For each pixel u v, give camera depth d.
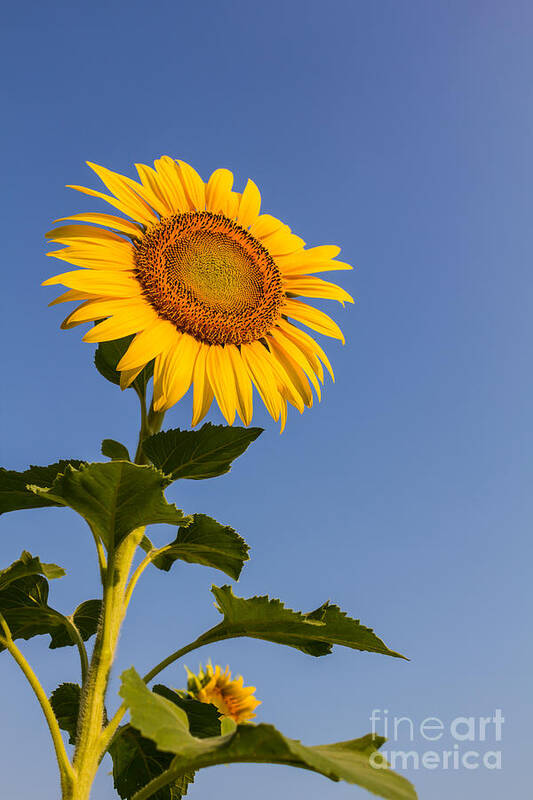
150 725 0.62
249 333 0.86
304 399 0.87
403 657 0.78
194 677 1.02
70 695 0.87
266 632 0.79
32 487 0.72
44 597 0.80
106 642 0.75
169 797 0.82
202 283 0.86
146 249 0.84
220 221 0.91
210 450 0.78
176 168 0.94
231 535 0.77
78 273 0.80
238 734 0.61
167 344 0.81
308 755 0.60
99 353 0.86
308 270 0.94
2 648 0.82
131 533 0.78
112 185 0.87
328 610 0.78
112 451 0.83
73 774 0.71
